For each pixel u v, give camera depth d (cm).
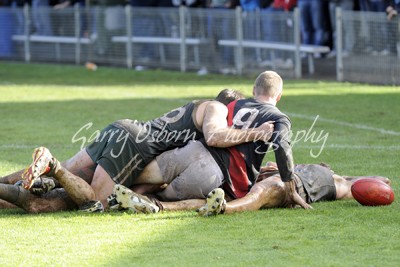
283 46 6394
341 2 6538
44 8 8069
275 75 2623
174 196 2517
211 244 2127
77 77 6850
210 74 6800
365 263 1952
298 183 2550
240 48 6681
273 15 6425
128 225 2317
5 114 4759
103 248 2100
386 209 2470
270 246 2100
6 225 2331
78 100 5359
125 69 7350
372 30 5806
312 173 2594
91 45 7769
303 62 6644
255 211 2458
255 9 6700
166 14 7175
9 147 3694
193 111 2556
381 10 6097
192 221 2348
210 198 2369
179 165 2505
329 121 4341
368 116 4478
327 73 6488
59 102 5272
